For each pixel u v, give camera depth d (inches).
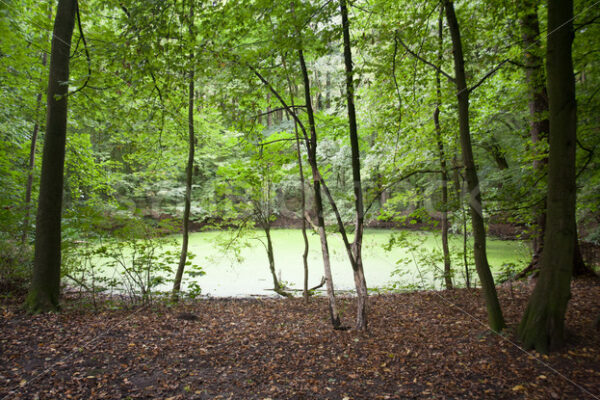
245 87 206.7
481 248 158.6
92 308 203.0
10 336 147.8
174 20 185.0
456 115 276.7
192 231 567.5
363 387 118.9
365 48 186.5
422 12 192.4
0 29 209.8
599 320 149.6
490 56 215.3
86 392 110.3
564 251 134.7
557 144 135.4
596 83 247.3
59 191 196.4
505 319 174.1
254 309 230.5
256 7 169.9
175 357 140.2
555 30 134.6
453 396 111.0
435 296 246.5
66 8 196.2
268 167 253.1
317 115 259.3
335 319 180.9
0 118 303.9
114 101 243.4
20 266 218.8
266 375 127.6
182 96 243.9
